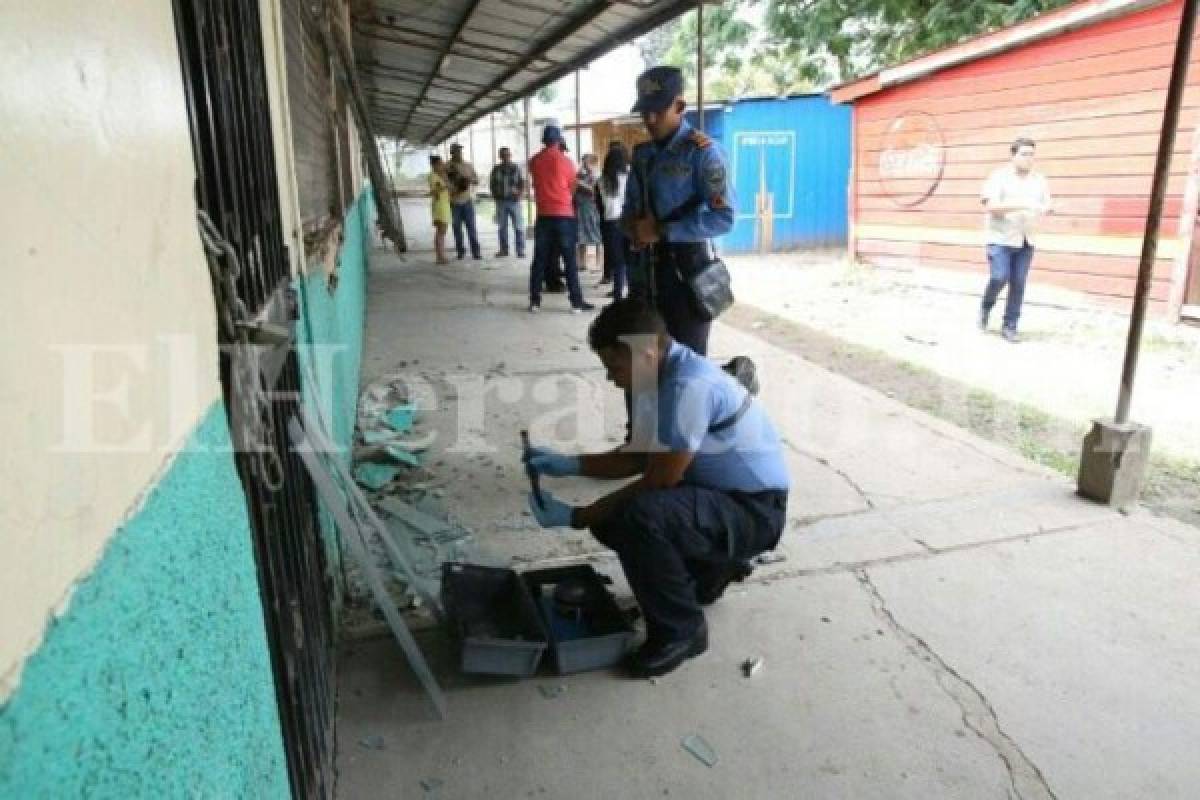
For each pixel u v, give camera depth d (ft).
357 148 34.73
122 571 2.16
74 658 1.85
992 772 6.56
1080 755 6.73
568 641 7.63
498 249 43.27
